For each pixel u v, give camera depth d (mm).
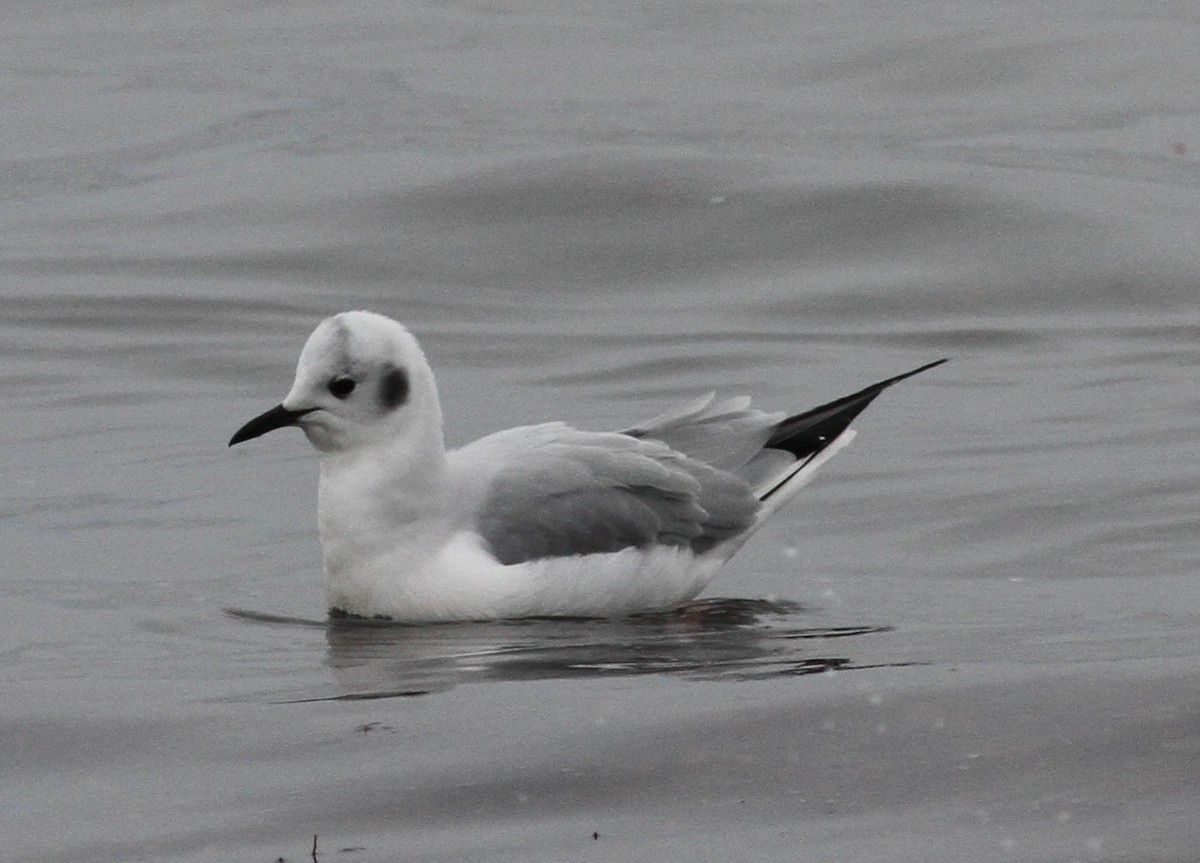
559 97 31656
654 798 9719
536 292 23438
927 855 9000
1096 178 26281
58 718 11086
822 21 35312
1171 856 8914
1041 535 15039
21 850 9312
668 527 13875
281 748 10484
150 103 32375
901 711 10727
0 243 25344
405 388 13531
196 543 15375
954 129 28922
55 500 16453
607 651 12375
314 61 34938
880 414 18797
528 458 13977
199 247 24875
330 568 13648
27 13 39344
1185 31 32812
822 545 15125
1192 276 23016
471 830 9398
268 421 13484
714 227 24984
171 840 9375
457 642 12773
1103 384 19562
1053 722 10477
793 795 9711
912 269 23672
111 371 20422
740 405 14797
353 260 24281
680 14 36875
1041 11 34625
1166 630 12312
